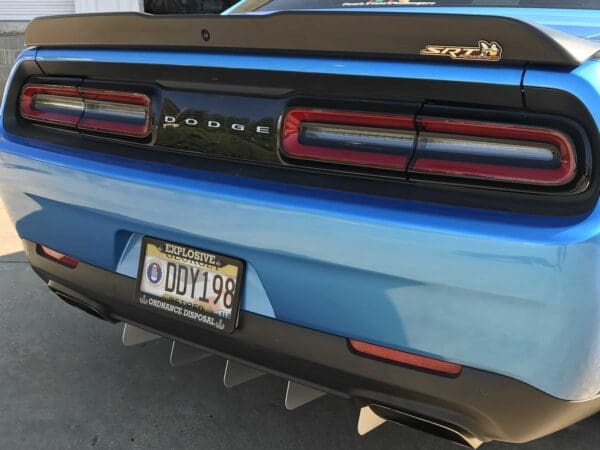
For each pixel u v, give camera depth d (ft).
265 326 5.65
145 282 6.42
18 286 11.54
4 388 8.39
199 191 5.70
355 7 7.97
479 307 4.63
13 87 7.56
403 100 4.98
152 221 6.12
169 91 6.13
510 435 5.15
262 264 5.51
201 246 5.89
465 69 4.71
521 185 4.58
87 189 6.54
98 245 6.72
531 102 4.52
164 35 6.06
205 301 5.98
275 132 5.50
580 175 4.41
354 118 5.14
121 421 7.81
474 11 7.01
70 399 8.21
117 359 9.21
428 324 4.84
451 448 7.46
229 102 5.74
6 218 15.65
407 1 7.61
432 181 4.88
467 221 4.62
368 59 5.08
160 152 6.23
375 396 5.39
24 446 7.29
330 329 5.30
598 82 4.42
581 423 7.95
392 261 4.82
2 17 32.24
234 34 5.61
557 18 6.38
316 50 5.24
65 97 7.07
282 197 5.29
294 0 8.71
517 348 4.60
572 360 4.52
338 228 4.99
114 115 6.60
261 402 8.30
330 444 7.49
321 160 5.28
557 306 4.39
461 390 4.91
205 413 8.02
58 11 32.58
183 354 7.22
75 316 10.48
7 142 7.37
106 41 6.54
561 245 4.30
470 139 4.75
